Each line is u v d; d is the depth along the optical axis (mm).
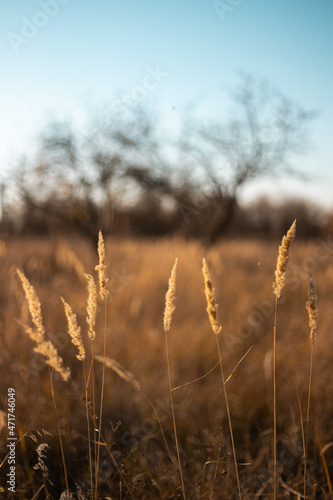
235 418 2645
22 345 3148
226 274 5918
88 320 1463
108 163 8945
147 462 2154
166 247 7539
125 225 10203
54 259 6320
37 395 2713
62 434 2270
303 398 2764
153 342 3688
